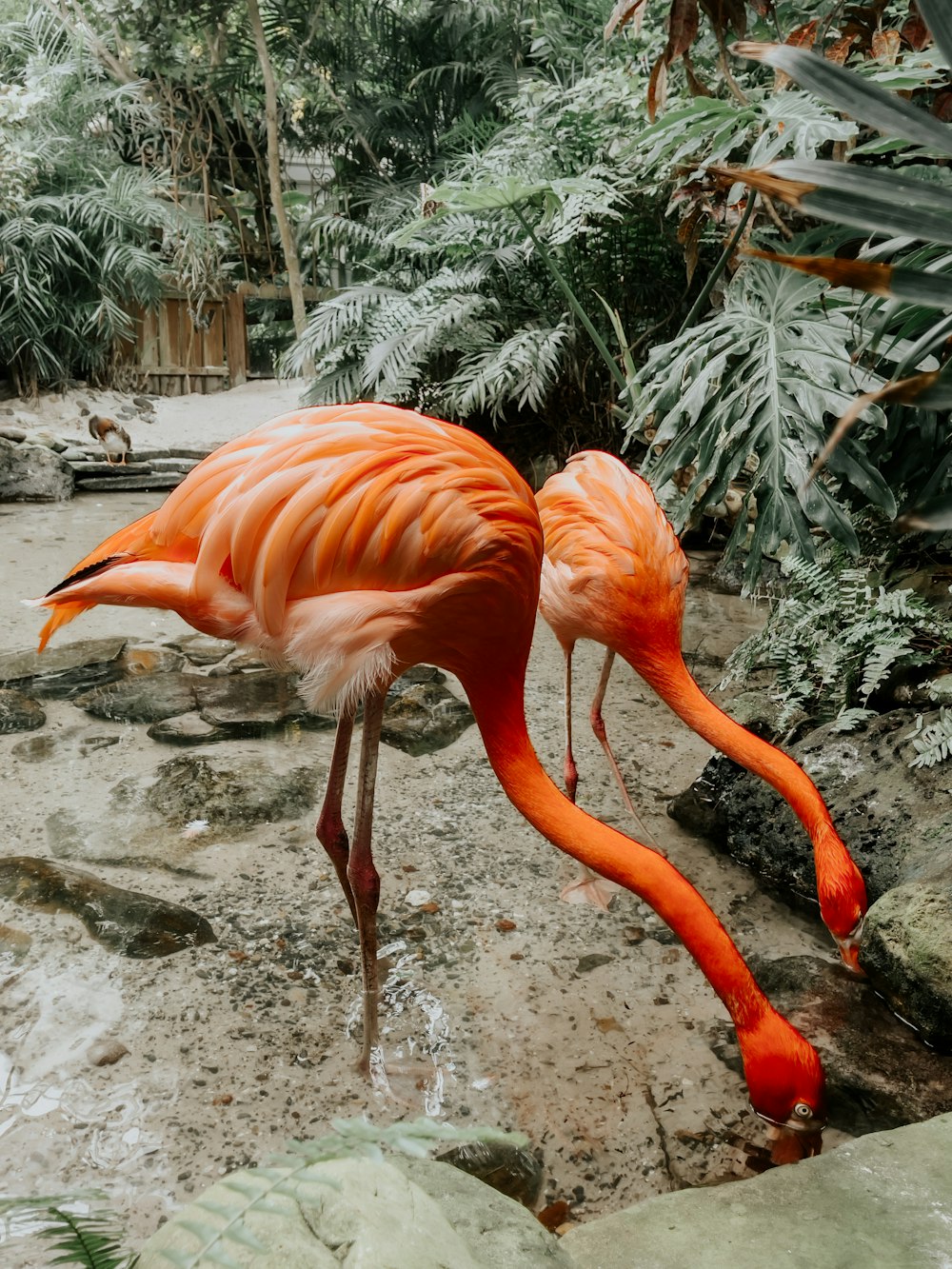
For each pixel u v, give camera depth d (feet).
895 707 10.73
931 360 8.91
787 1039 6.15
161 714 12.55
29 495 25.08
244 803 10.44
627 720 12.99
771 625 12.26
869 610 10.92
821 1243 4.99
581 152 20.08
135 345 35.68
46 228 30.76
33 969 7.91
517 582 6.68
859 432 10.43
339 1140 3.59
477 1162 6.29
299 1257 4.06
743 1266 4.86
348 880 7.23
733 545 10.62
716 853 10.07
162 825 10.04
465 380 22.00
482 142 28.63
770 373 10.45
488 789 11.07
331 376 24.90
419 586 6.48
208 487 6.50
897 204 3.62
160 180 35.35
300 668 6.78
